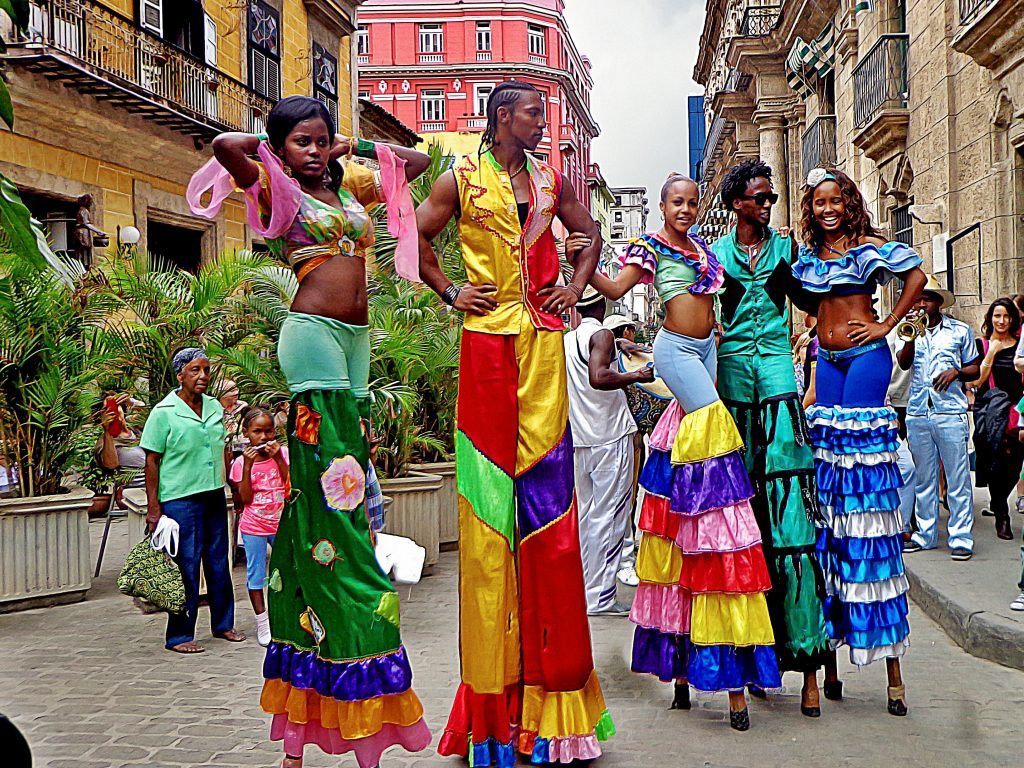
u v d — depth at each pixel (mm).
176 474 6152
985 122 11766
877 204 16062
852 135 17062
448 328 9516
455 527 9555
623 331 7539
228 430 8336
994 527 8797
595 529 6719
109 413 8875
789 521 4629
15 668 5719
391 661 3652
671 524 4727
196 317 9172
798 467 4656
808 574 4586
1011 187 11195
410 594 7617
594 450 6641
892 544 4660
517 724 4133
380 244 8961
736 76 27266
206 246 18906
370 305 8930
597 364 5668
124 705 4992
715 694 5094
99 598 7742
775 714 4719
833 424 4730
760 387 4785
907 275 4715
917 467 7805
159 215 17312
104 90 14438
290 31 23141
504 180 4074
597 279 4441
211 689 5281
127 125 15859
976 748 4207
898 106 14750
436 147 9680
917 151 14156
